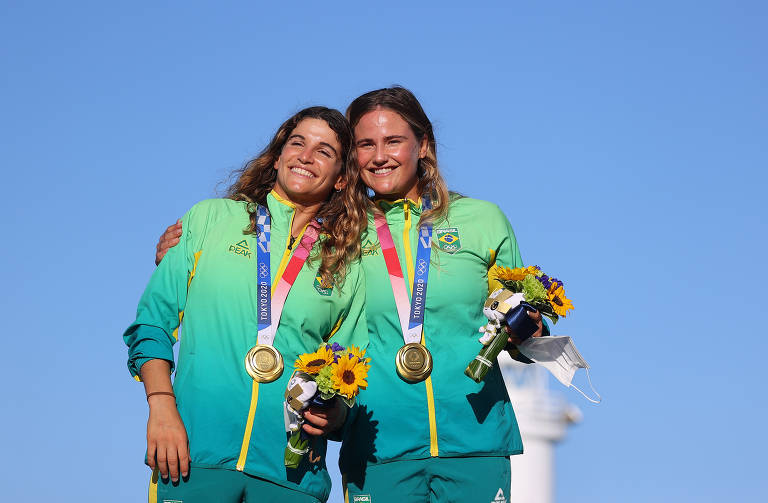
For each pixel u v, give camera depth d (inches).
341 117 299.6
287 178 291.6
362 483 280.4
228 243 281.6
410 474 277.3
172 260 279.3
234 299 274.1
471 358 284.5
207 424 260.7
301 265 285.0
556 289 281.6
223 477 257.9
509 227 304.5
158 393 259.0
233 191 305.0
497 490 278.1
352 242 291.9
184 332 273.4
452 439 277.4
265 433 263.3
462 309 288.2
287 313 277.9
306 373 262.1
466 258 292.8
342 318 289.3
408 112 302.0
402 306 288.2
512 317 275.0
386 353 286.5
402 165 299.1
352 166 299.1
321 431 262.1
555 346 277.0
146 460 257.4
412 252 296.4
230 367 267.0
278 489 262.5
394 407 280.2
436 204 301.3
